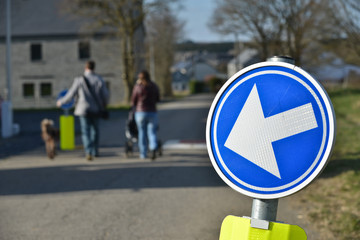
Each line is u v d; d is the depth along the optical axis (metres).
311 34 24.03
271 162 1.67
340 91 34.94
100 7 34.59
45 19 43.25
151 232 4.41
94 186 6.63
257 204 1.71
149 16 36.22
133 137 9.61
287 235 1.62
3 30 42.12
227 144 1.75
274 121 1.68
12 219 4.94
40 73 42.44
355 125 14.85
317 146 1.61
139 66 46.56
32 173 7.77
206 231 4.43
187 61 125.06
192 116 21.95
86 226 4.64
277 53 29.88
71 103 11.16
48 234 4.39
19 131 15.79
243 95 1.75
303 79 1.66
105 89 9.23
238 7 33.81
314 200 5.47
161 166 8.30
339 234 4.17
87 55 42.47
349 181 6.24
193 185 6.61
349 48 11.78
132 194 6.07
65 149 11.15
